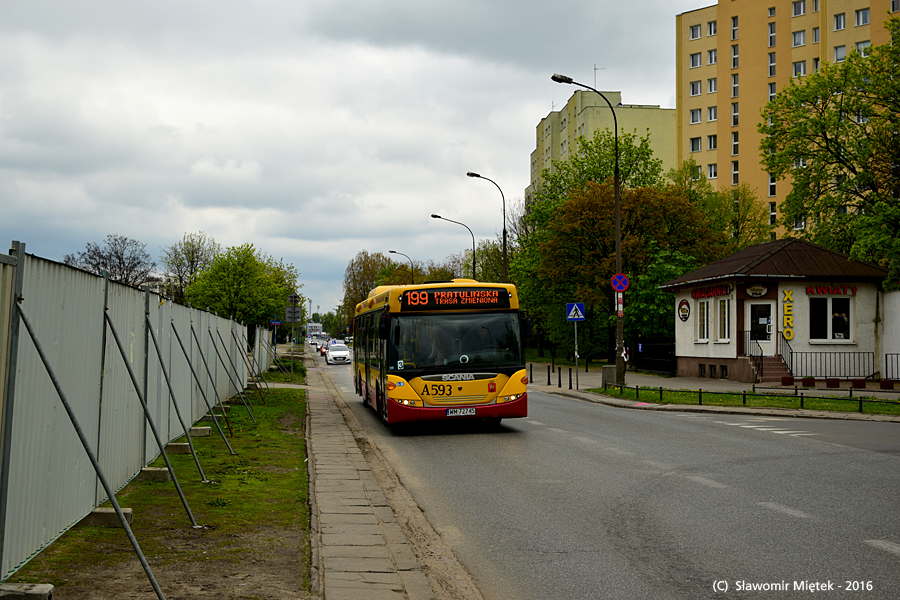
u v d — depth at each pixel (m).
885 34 70.38
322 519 7.82
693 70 84.25
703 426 17.73
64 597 5.10
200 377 17.00
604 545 7.12
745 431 16.66
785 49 76.94
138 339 10.09
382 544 6.84
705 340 35.88
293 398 25.62
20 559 5.60
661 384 31.50
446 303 16.81
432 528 7.88
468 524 8.06
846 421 19.00
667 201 49.56
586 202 50.25
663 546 7.02
